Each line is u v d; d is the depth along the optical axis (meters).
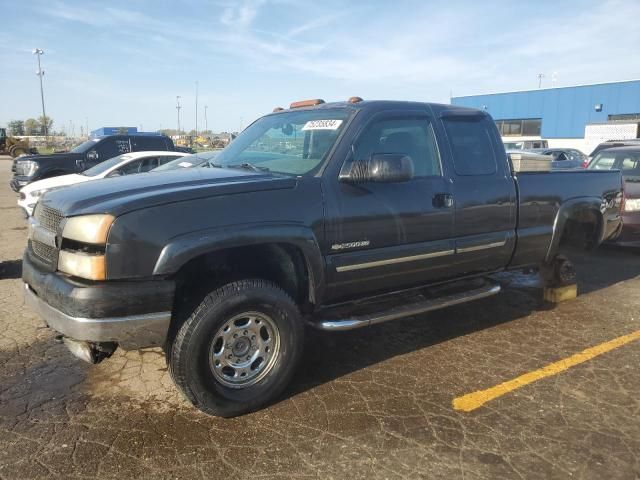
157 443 3.09
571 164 23.22
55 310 3.04
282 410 3.49
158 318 3.02
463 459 2.97
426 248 4.17
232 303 3.22
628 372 4.10
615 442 3.14
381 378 3.98
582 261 8.11
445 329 5.03
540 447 3.09
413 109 4.27
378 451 3.04
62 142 64.25
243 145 4.60
